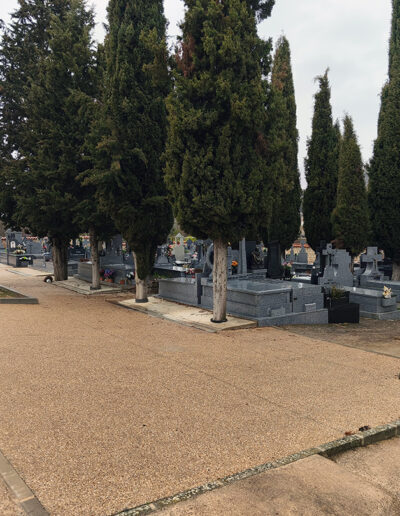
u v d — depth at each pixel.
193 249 33.09
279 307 12.30
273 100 10.68
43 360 7.54
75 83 16.91
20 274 24.77
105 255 21.47
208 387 6.43
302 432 4.95
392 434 5.14
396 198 18.89
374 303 14.09
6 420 5.02
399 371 7.77
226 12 10.53
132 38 13.33
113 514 3.31
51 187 16.38
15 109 20.75
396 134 18.80
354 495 3.69
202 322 11.55
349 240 19.20
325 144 22.00
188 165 10.38
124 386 6.32
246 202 10.45
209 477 3.92
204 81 10.07
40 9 21.11
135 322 11.55
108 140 12.81
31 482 3.74
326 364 8.07
